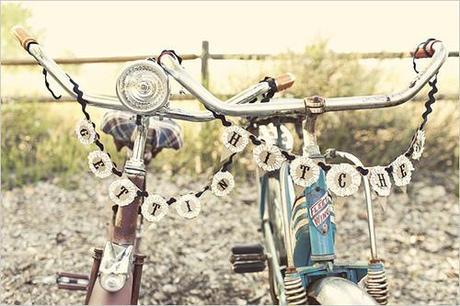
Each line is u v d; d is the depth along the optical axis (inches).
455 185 213.3
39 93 246.1
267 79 66.6
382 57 235.6
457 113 231.8
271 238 105.2
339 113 232.4
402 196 206.1
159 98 57.6
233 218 198.4
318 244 68.2
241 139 61.2
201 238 182.7
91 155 61.6
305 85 234.1
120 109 61.4
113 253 62.2
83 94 61.2
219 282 153.4
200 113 63.5
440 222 188.2
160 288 149.6
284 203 80.5
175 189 221.1
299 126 109.0
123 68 57.7
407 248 172.7
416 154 63.7
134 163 63.9
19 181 223.8
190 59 234.5
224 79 239.3
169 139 108.4
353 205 201.6
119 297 59.5
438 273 156.6
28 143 243.6
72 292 144.8
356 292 61.4
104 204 209.9
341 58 237.0
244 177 229.3
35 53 62.0
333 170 60.7
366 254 169.0
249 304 142.0
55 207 205.6
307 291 66.9
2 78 244.7
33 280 151.1
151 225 190.7
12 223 190.5
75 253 171.2
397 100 63.4
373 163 225.6
